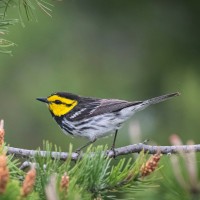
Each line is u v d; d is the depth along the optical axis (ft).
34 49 48.88
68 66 48.88
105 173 18.70
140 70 47.73
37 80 48.78
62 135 47.83
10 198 14.40
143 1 47.32
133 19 48.01
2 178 14.10
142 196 18.02
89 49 49.14
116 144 45.78
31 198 15.23
